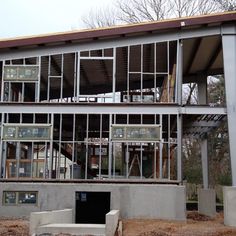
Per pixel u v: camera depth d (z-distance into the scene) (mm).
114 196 16812
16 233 12453
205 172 24109
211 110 18172
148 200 16688
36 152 20703
